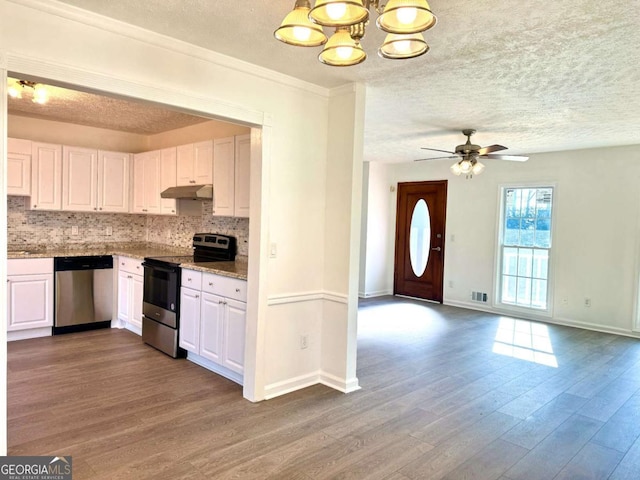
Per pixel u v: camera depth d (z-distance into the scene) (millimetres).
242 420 2938
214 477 2277
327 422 2947
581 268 6020
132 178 5582
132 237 5945
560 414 3189
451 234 7371
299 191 3434
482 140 5594
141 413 2994
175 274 4141
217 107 2873
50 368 3803
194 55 2736
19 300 4531
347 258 3473
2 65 2033
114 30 2389
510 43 2555
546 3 2072
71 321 4887
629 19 2225
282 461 2453
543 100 3721
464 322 6113
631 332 5605
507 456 2592
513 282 6734
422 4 1384
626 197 5652
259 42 2652
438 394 3502
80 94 3977
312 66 3045
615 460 2580
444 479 2340
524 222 6625
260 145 3174
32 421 2828
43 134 5086
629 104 3779
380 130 5062
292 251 3412
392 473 2377
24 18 2104
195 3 2170
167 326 4254
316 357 3658
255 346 3221
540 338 5355
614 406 3350
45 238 5207
